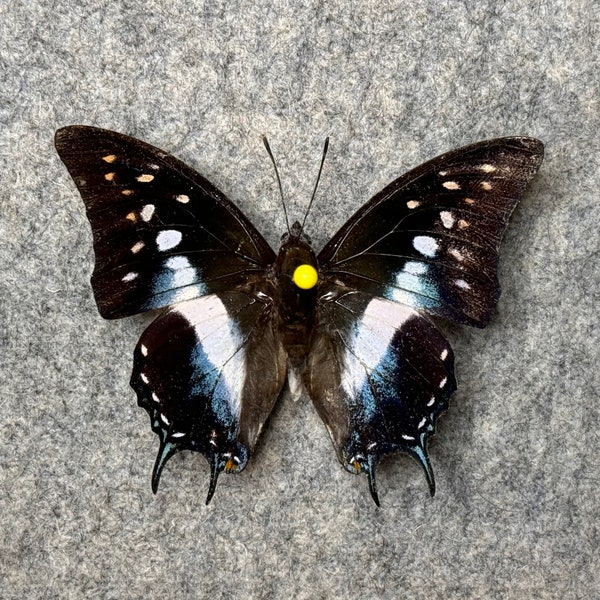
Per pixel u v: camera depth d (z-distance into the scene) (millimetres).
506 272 158
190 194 132
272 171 157
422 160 158
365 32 158
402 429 136
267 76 157
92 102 156
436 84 158
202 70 157
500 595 158
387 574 158
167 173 130
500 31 158
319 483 157
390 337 138
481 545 158
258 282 141
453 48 158
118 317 136
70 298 157
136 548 157
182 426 135
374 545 158
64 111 156
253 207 157
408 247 136
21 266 157
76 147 127
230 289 140
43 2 155
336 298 141
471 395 157
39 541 158
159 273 135
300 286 131
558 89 158
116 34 156
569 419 158
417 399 136
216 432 136
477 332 157
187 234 135
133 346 156
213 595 157
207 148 157
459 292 135
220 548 157
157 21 156
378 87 158
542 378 158
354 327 140
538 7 157
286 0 157
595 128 158
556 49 158
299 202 157
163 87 157
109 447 157
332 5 157
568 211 158
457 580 158
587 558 158
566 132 158
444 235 134
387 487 157
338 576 158
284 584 158
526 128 158
